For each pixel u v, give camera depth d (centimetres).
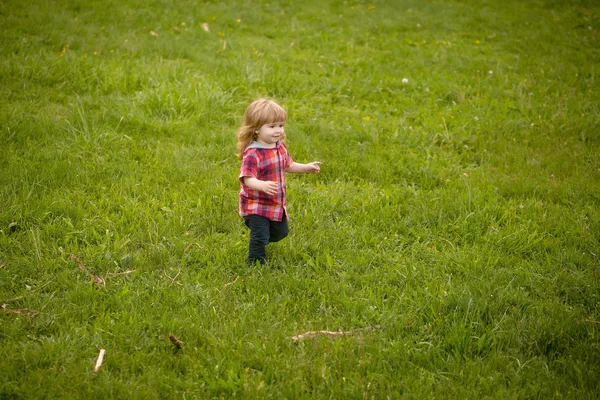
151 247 452
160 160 599
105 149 612
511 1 1572
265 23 1223
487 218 525
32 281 404
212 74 849
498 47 1159
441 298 402
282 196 435
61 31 966
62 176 543
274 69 898
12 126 622
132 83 781
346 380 330
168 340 355
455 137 712
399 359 347
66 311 372
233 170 600
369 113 781
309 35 1153
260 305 392
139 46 947
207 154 623
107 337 356
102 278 416
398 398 319
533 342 363
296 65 956
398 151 667
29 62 795
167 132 672
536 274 442
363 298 407
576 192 575
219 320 375
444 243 491
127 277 416
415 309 396
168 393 316
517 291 414
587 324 381
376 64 986
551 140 712
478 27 1302
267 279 423
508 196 579
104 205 512
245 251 462
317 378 328
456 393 323
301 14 1298
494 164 657
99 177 558
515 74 976
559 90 899
